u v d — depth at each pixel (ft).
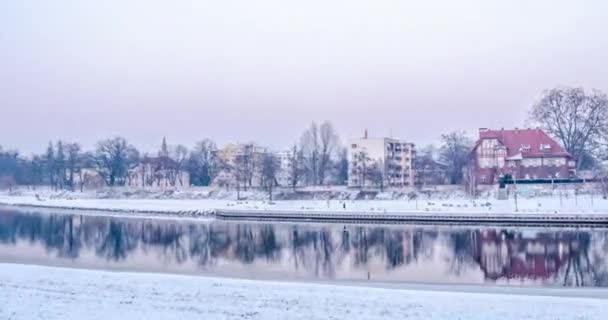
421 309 87.51
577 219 278.26
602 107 456.45
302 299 94.99
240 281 113.91
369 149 546.26
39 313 84.99
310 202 410.93
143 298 96.07
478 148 469.98
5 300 93.61
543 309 86.63
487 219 293.64
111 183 606.96
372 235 266.36
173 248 230.07
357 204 382.63
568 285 147.33
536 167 455.22
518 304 90.17
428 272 172.45
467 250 218.79
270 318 83.10
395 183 526.98
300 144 560.20
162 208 408.46
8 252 211.61
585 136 462.19
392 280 155.63
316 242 247.50
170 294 99.45
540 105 477.36
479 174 465.47
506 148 463.42
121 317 83.20
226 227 306.55
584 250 212.64
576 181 416.87
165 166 613.52
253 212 347.15
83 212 412.77
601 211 289.74
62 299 94.94
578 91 463.83
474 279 159.02
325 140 554.46
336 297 96.48
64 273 122.62
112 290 102.89
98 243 244.22
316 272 172.14
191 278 117.39
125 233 282.15
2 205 489.26
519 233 261.44
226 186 530.27
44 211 424.46
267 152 590.55
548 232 262.26
